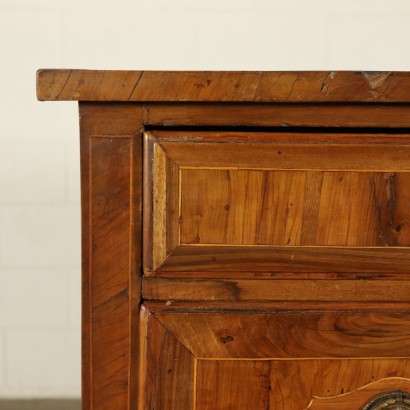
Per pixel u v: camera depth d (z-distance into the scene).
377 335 0.56
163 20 1.09
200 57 1.10
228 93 0.51
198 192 0.53
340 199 0.54
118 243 0.54
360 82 0.51
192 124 0.53
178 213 0.53
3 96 1.10
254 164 0.53
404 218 0.54
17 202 1.13
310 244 0.54
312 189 0.53
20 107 1.11
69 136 1.12
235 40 1.10
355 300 0.56
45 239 1.15
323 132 0.54
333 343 0.56
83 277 0.55
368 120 0.53
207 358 0.56
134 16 1.08
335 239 0.54
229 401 0.57
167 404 0.56
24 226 1.15
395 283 0.56
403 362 0.57
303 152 0.53
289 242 0.54
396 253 0.55
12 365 1.19
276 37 1.10
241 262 0.54
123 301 0.55
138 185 0.54
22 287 1.17
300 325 0.56
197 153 0.53
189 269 0.54
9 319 1.17
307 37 1.10
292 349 0.56
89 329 0.56
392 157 0.53
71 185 1.14
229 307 0.55
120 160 0.53
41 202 1.14
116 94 0.51
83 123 0.53
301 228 0.54
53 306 1.18
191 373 0.56
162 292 0.55
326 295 0.56
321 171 0.53
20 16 1.08
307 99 0.51
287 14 1.09
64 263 1.16
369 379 0.57
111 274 0.55
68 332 1.19
